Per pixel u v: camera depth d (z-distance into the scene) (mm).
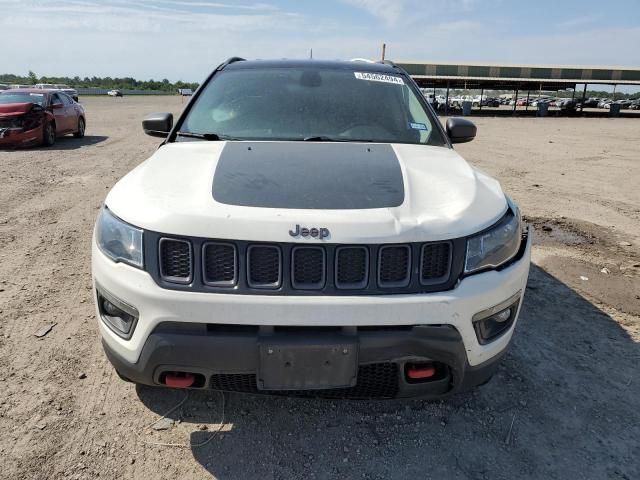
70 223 5680
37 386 2668
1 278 4059
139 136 15773
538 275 4387
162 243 1957
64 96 14305
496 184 2623
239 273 1905
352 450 2283
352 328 1925
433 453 2279
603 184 8953
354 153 2598
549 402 2654
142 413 2486
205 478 2111
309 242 1882
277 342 1896
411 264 1950
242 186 2133
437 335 1973
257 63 3631
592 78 41938
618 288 4121
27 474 2094
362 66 3672
